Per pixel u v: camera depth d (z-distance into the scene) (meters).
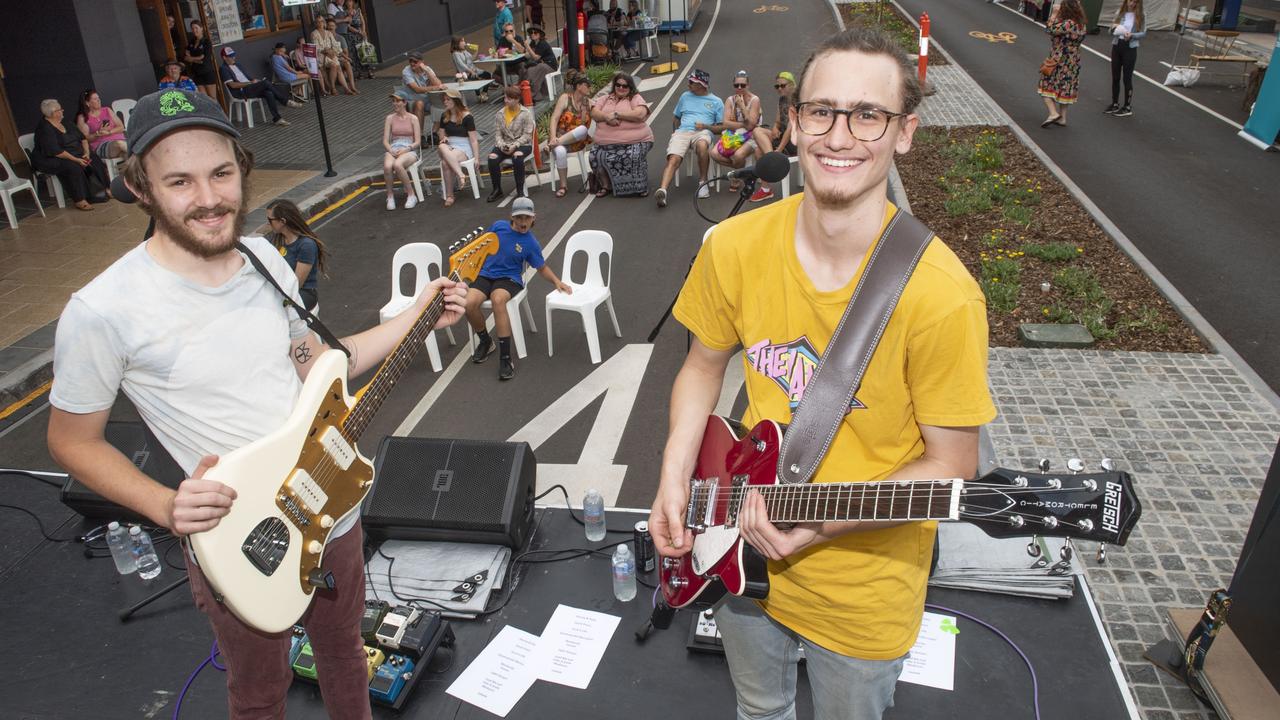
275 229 6.64
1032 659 3.69
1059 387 6.32
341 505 2.57
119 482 2.22
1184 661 3.76
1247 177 11.41
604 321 8.05
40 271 9.12
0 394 6.89
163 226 2.22
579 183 12.53
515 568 4.35
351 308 8.63
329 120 16.12
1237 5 20.17
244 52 17.44
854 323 2.02
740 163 11.19
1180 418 5.85
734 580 2.22
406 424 6.49
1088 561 4.55
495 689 3.69
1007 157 12.32
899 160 12.32
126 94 13.72
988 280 8.11
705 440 2.52
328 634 2.76
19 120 13.24
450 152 11.65
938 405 1.99
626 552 4.03
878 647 2.22
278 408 2.46
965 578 4.04
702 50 22.02
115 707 3.69
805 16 26.41
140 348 2.24
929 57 19.30
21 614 4.23
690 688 3.65
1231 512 4.90
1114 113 14.76
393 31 22.08
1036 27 23.88
